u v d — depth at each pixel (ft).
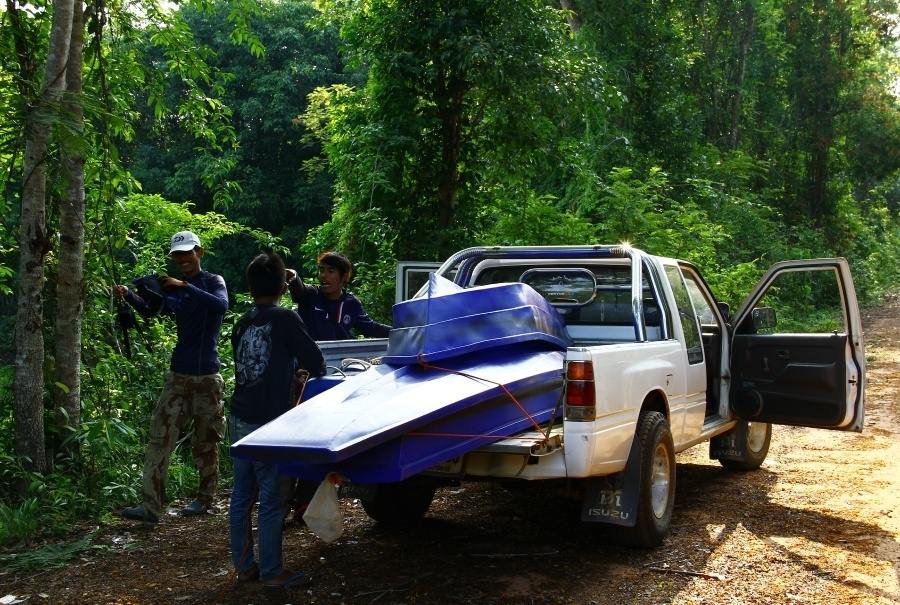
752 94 100.12
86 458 21.29
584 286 21.01
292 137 86.99
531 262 20.72
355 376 15.78
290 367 15.72
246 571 15.66
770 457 27.35
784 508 20.84
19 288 20.30
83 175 22.20
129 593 15.21
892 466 25.61
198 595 15.10
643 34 70.90
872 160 112.98
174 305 19.97
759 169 98.12
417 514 19.54
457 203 37.27
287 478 15.42
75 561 17.08
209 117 30.48
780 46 105.91
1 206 23.79
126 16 25.93
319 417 13.96
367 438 12.89
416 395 14.16
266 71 87.25
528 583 15.49
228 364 27.48
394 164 34.88
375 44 36.17
